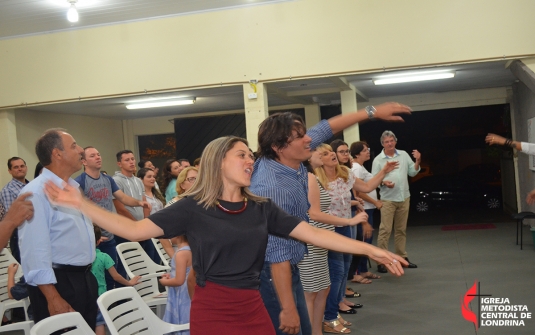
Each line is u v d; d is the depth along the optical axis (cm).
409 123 1633
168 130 1348
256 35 798
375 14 764
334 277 491
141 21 826
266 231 235
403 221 791
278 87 948
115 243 549
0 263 505
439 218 1345
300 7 784
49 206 321
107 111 1136
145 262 527
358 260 697
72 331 265
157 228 222
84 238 338
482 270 722
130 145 1361
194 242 227
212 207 229
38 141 331
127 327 310
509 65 786
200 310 224
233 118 1305
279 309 292
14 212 282
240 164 231
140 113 1237
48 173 329
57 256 328
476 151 1742
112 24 833
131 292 320
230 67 805
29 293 326
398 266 235
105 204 523
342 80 879
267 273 290
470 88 1223
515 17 730
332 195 499
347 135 1023
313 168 461
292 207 292
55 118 1087
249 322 226
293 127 290
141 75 829
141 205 568
